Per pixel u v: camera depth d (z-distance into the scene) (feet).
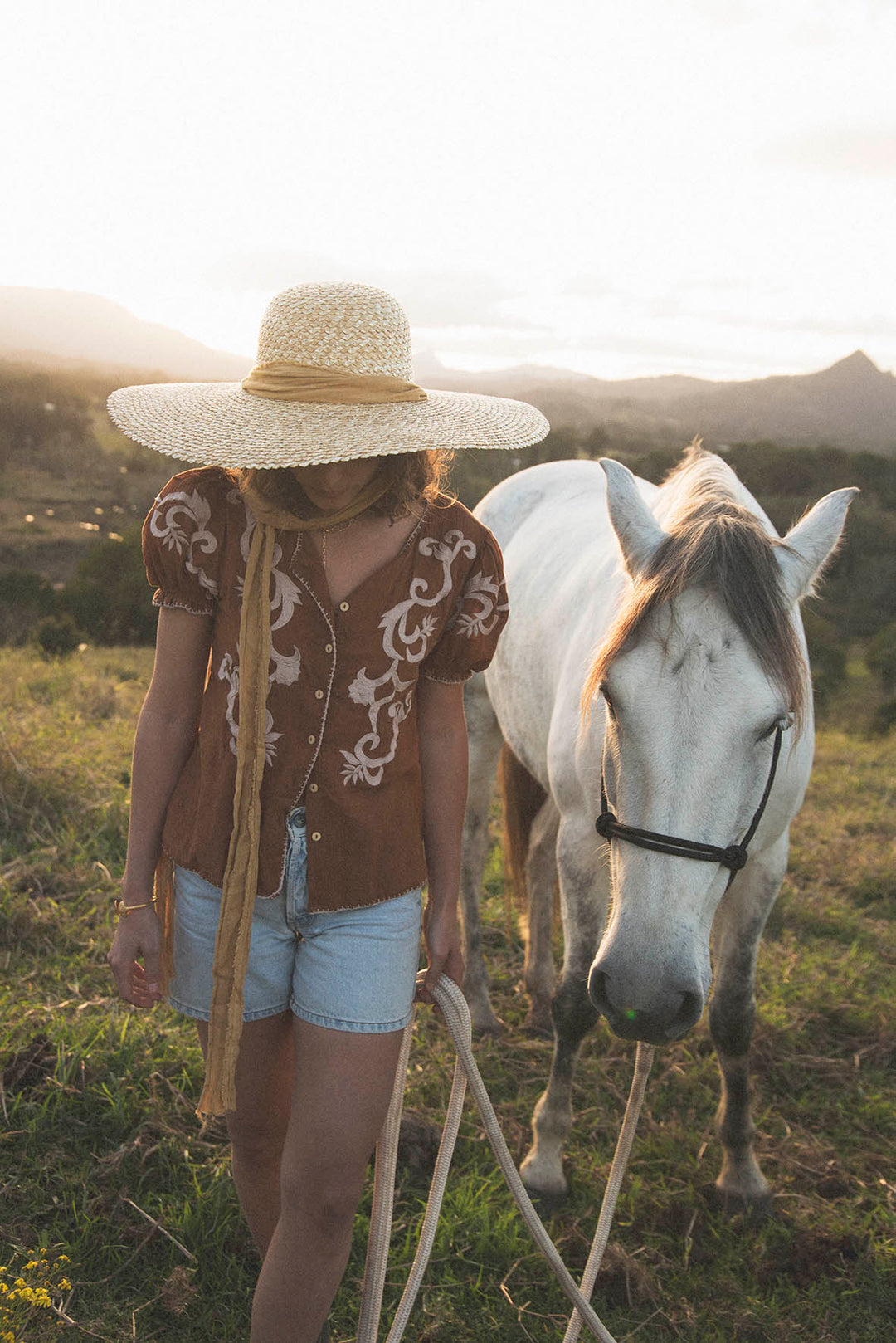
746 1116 7.49
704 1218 7.31
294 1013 4.54
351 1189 4.44
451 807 4.86
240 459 3.93
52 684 18.84
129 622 56.85
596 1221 7.23
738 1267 6.94
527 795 10.28
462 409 4.52
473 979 9.95
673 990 5.01
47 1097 7.17
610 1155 7.98
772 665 5.21
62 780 12.83
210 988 4.55
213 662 4.45
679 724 5.18
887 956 11.77
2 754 12.96
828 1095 9.00
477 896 10.39
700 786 5.13
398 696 4.42
